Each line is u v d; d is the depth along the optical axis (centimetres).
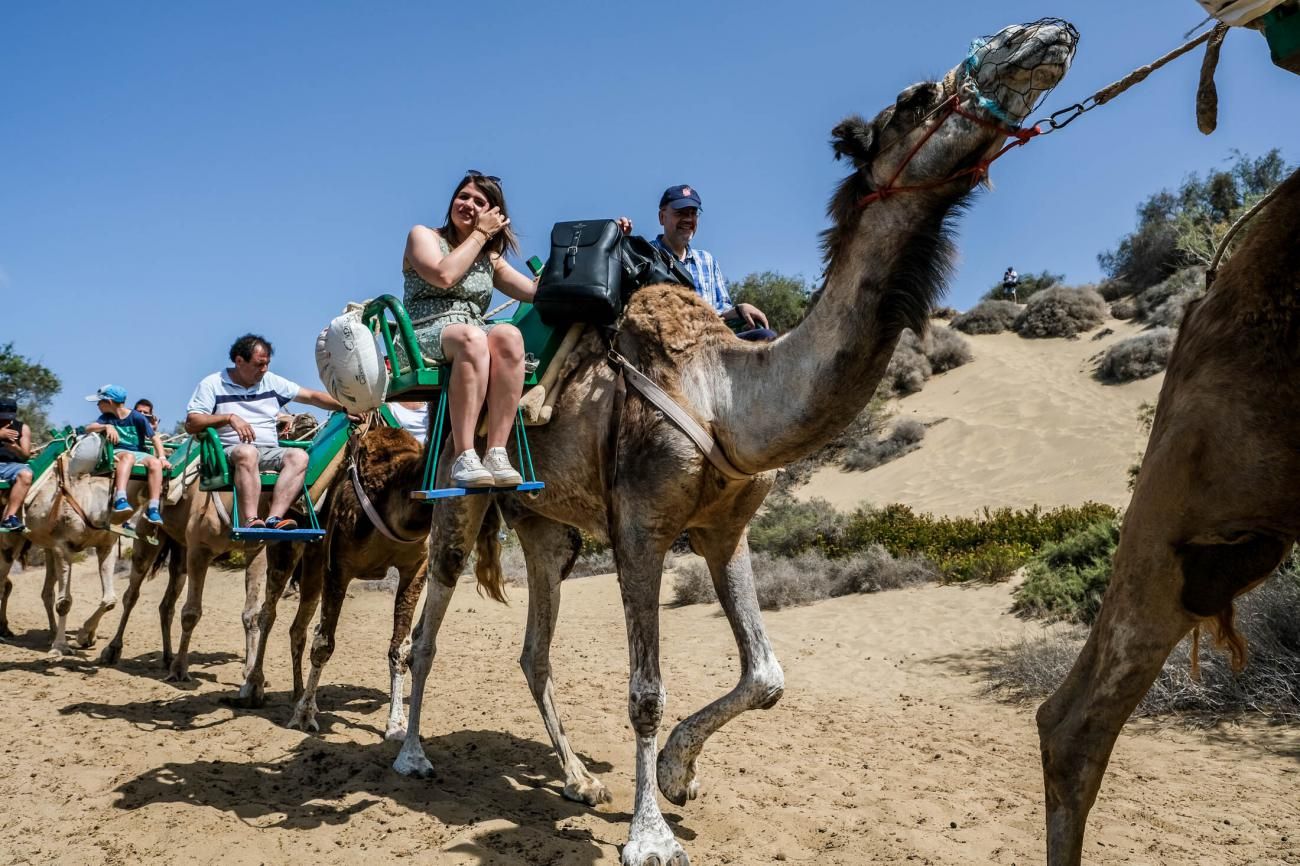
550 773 660
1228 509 295
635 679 482
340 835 511
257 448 836
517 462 572
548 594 638
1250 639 849
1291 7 286
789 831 543
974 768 711
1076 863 323
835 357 440
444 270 545
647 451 490
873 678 1129
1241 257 305
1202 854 521
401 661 757
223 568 2270
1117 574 325
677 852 462
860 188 435
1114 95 376
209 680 1008
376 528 754
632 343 522
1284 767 692
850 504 3055
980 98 395
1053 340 4297
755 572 1781
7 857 471
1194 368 306
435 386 542
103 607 1187
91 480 1151
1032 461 2950
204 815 524
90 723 725
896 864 496
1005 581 1511
